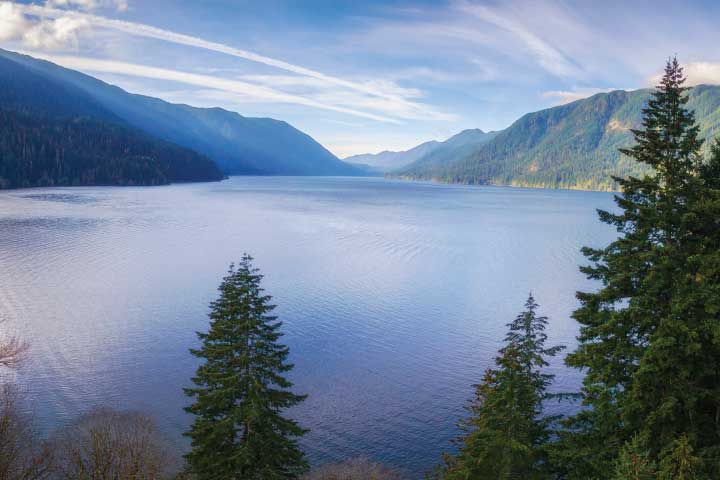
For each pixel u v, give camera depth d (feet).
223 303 79.56
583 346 66.44
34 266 271.69
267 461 76.38
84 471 81.87
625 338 61.41
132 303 213.25
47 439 106.52
